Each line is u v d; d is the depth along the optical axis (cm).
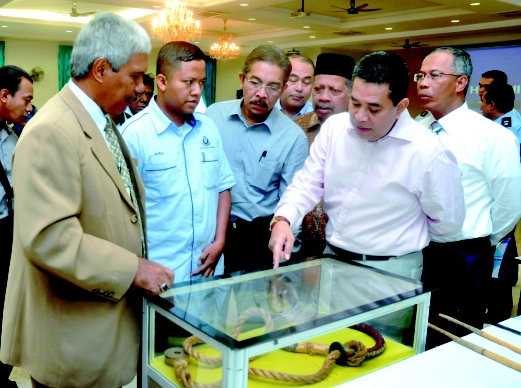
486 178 209
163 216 180
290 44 1339
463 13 871
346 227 179
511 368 121
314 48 1343
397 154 163
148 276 126
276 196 234
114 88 131
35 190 118
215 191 197
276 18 942
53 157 119
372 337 134
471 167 206
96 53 127
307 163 191
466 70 210
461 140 209
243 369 98
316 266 152
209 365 107
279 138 227
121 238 135
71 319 131
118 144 144
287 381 114
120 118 323
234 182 211
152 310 126
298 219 179
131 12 1066
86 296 131
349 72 254
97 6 996
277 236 160
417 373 118
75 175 122
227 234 226
